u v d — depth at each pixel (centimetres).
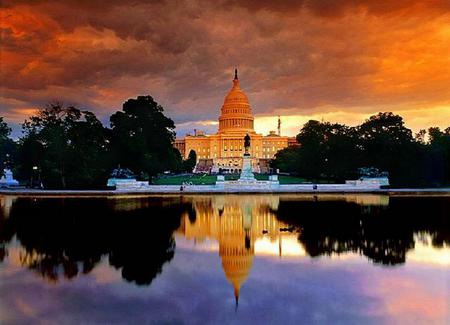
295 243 3231
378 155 10356
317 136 12044
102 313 1817
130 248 3025
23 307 1881
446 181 10750
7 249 2952
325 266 2556
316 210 5244
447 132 14000
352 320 1742
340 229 3831
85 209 5244
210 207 5609
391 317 1775
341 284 2206
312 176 12319
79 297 2009
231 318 1770
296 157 14138
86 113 10188
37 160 9900
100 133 10412
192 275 2375
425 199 6750
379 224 4103
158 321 1739
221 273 2419
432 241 3256
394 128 10550
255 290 2119
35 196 7369
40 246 3053
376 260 2691
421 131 13900
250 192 8362
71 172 9556
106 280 2275
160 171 11044
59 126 9662
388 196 7444
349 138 11025
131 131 10575
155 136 10781
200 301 1964
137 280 2278
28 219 4328
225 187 9288
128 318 1767
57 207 5444
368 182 9444
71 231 3650
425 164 10331
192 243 3234
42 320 1739
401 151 10194
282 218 4550
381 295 2041
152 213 4922
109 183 9312
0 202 6103
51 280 2269
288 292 2088
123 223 4134
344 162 10925
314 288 2147
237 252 2933
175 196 7612
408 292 2083
